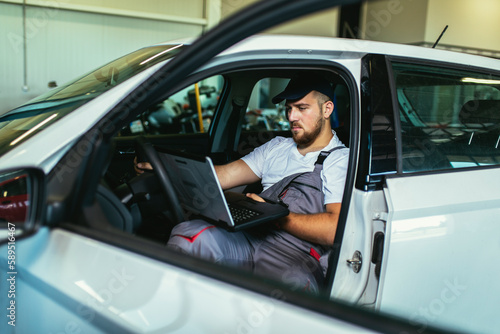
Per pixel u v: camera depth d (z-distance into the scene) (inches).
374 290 55.2
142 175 63.7
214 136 110.5
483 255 60.8
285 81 111.3
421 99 63.2
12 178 47.2
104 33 251.4
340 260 56.7
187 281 34.9
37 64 234.8
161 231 75.2
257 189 92.9
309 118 75.3
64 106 58.0
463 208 58.9
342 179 70.9
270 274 65.5
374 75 59.8
